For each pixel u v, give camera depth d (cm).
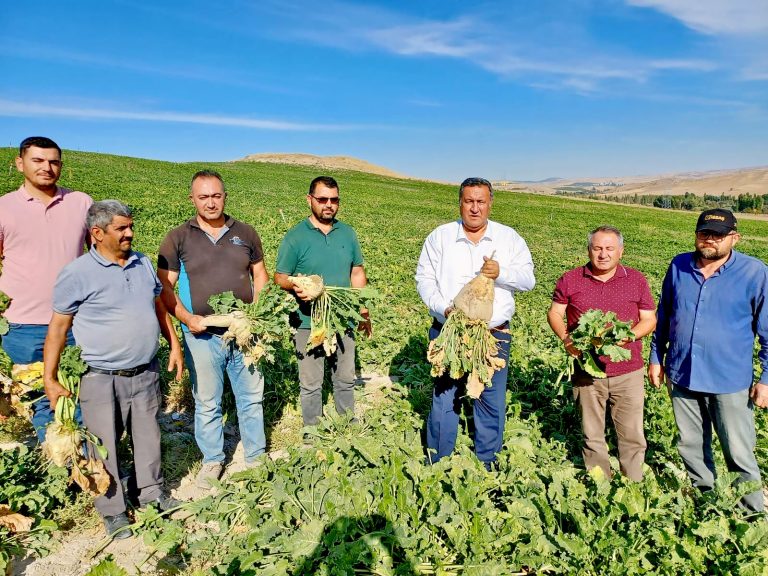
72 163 3734
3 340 443
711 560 352
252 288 505
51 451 363
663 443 537
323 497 401
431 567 342
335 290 485
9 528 369
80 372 372
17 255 431
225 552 377
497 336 453
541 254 2148
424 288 469
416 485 418
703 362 410
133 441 411
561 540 352
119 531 390
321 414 559
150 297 401
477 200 425
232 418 585
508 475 446
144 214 2019
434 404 467
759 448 529
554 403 636
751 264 392
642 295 430
